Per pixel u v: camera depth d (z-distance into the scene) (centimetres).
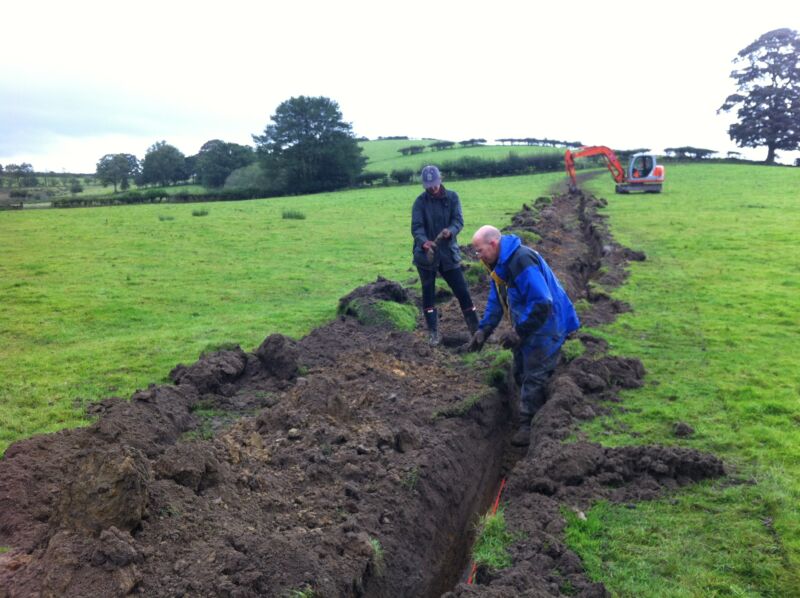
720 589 349
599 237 1673
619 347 775
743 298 1019
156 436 478
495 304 625
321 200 3797
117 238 2006
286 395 604
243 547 343
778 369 692
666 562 372
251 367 686
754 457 495
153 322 984
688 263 1337
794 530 394
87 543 315
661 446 489
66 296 1155
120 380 693
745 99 6819
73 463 429
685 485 456
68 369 733
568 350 714
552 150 6825
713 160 6025
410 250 1720
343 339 807
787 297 1020
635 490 451
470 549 488
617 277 1197
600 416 578
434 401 623
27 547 339
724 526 405
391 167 6512
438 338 804
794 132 6569
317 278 1343
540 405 622
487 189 3866
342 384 641
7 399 634
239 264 1523
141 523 338
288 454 476
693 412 582
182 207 3456
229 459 448
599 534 401
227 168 7000
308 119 5825
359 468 466
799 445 511
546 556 375
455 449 545
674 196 2956
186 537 343
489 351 763
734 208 2412
